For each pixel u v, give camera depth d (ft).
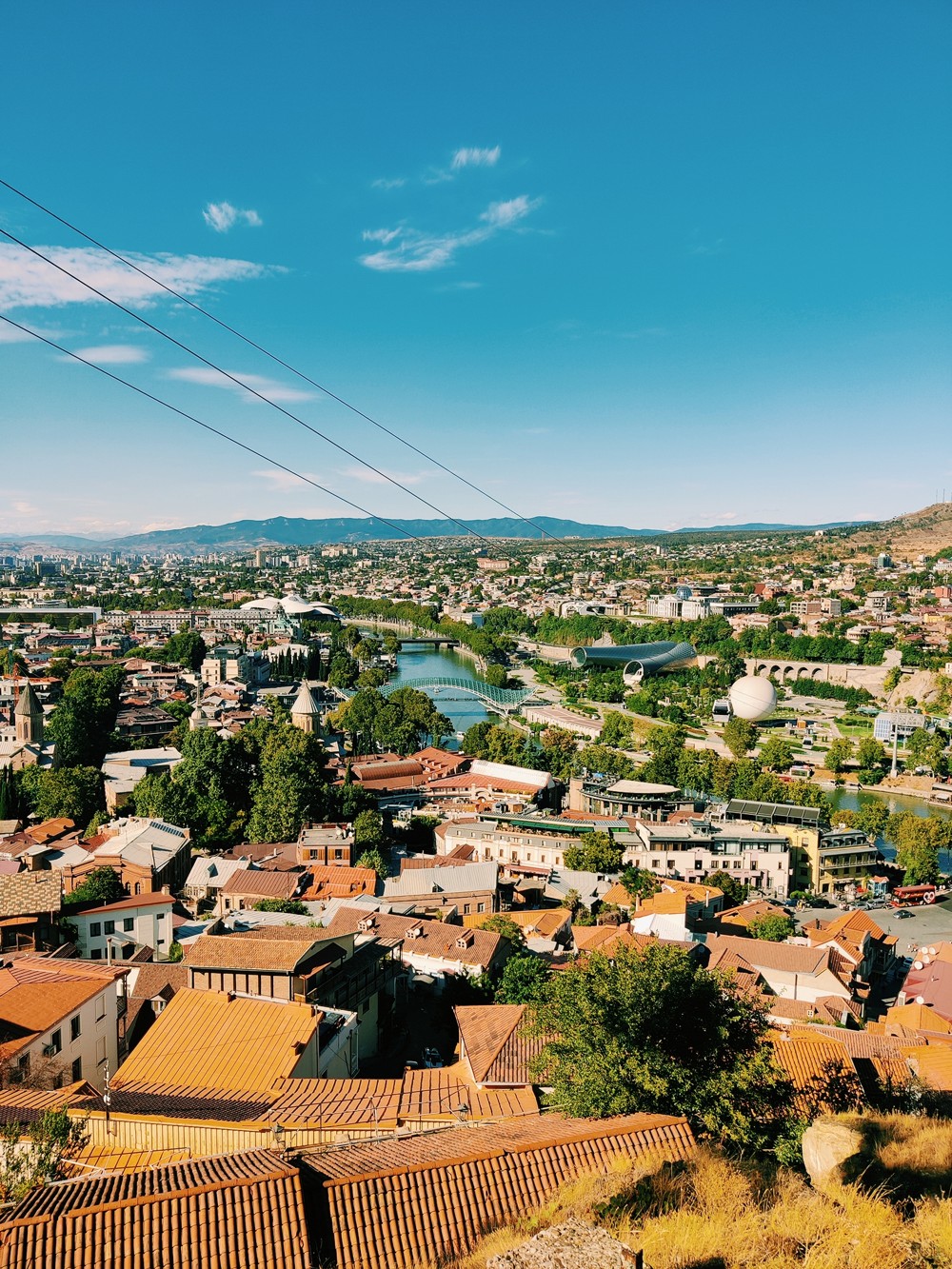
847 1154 92.38
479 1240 83.87
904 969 377.09
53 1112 120.06
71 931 273.75
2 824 434.30
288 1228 81.66
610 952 292.40
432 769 644.27
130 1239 78.54
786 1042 152.56
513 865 443.73
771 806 541.75
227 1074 151.33
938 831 515.09
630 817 528.22
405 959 265.95
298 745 547.08
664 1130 100.73
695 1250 71.97
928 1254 71.15
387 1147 103.71
